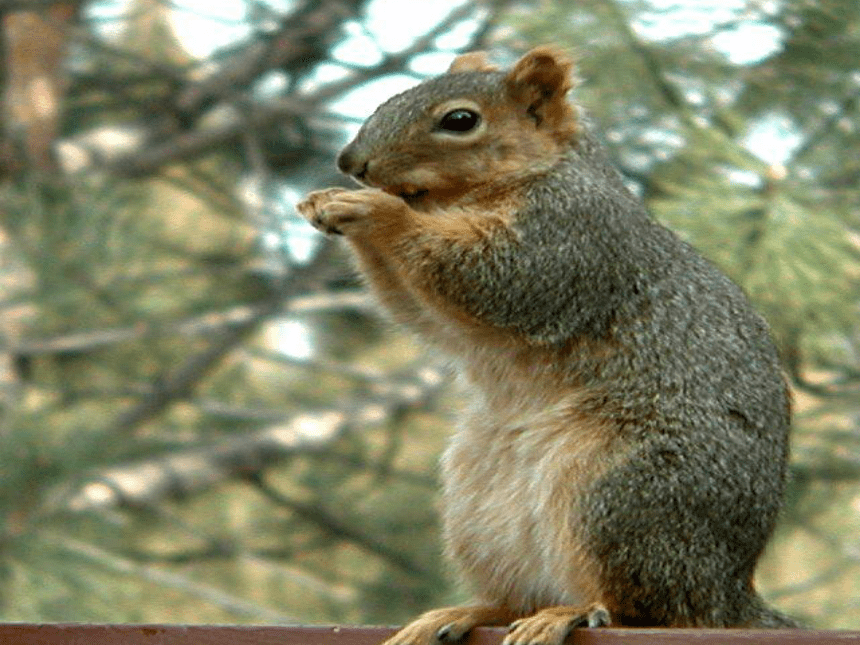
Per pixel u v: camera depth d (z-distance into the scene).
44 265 17.64
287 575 17.66
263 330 20.05
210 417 19.28
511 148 8.42
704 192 12.01
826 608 14.16
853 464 13.97
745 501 7.75
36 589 14.66
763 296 11.85
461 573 8.30
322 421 18.97
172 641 6.93
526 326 8.18
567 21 13.02
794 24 13.09
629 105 12.93
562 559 7.73
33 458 15.67
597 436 7.84
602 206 8.30
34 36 19.47
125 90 20.72
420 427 18.81
